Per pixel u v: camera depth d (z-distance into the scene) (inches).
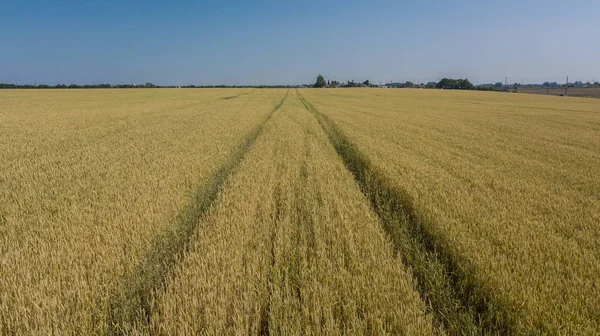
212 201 253.8
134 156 394.3
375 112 1207.6
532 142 572.7
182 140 518.0
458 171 346.9
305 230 192.5
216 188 292.2
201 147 460.4
